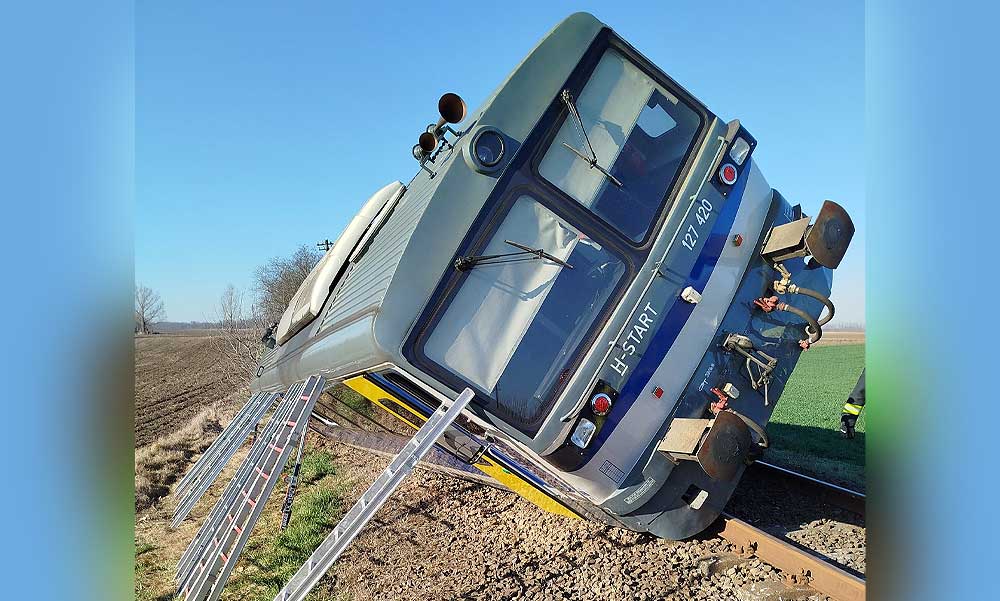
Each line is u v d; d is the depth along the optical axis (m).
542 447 4.21
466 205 4.22
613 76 4.69
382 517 7.10
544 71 4.46
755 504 5.92
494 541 5.75
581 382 4.30
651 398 4.50
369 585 5.34
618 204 4.56
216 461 9.31
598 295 4.44
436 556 5.68
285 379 8.52
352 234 7.73
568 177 4.45
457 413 4.04
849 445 8.16
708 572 4.44
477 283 4.21
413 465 3.92
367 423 12.24
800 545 4.84
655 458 4.57
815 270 5.50
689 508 4.83
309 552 6.28
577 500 4.96
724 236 4.85
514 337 4.25
